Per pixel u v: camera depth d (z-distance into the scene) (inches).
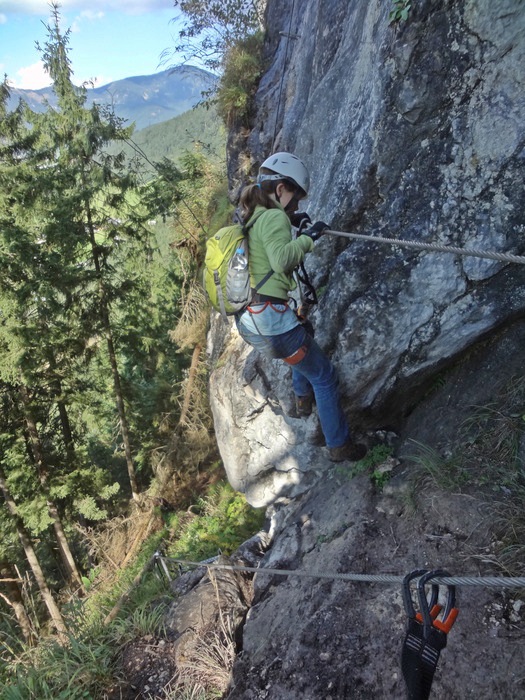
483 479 144.4
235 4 345.7
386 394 167.9
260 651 146.7
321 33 222.8
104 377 632.4
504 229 133.6
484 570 128.0
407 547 145.0
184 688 149.5
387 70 137.6
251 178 345.4
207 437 511.2
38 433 566.9
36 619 240.1
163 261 681.0
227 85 334.0
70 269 506.0
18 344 463.2
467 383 164.7
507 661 109.2
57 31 491.8
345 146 163.6
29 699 157.1
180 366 695.1
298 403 158.4
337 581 147.5
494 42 123.3
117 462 823.7
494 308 144.0
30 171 490.6
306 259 167.6
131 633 173.8
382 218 148.6
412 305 149.2
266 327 120.1
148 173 540.1
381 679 122.5
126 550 465.4
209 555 296.7
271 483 226.8
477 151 132.1
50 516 549.3
